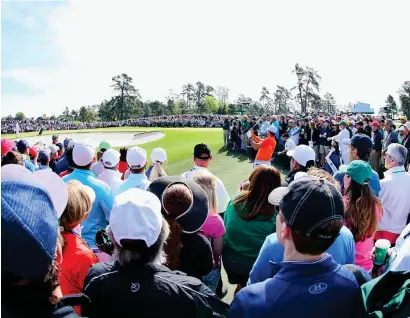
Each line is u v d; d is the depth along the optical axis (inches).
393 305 49.3
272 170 114.4
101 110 3892.7
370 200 109.7
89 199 94.4
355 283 58.3
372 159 459.8
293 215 57.6
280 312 55.9
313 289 56.2
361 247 111.3
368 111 2186.3
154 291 65.0
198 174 138.0
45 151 281.3
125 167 263.0
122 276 66.9
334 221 56.6
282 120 671.8
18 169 42.1
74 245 88.2
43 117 3796.8
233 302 60.6
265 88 3752.5
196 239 95.7
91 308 67.1
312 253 58.2
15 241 37.7
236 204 117.3
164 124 2116.1
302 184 59.6
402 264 68.9
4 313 40.6
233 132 696.4
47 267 41.8
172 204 93.0
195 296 66.7
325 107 3725.4
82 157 142.1
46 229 40.7
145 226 66.3
